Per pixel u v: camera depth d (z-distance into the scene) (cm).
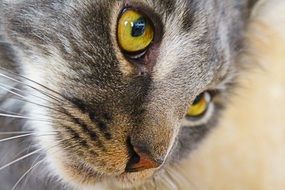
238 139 50
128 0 28
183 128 34
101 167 29
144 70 29
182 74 30
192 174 42
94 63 29
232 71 35
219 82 34
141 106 29
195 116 35
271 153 52
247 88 39
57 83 29
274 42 40
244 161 51
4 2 29
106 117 29
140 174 30
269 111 51
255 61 39
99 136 29
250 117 50
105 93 29
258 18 38
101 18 28
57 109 29
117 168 29
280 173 53
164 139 29
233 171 50
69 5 29
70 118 29
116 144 29
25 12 29
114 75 29
